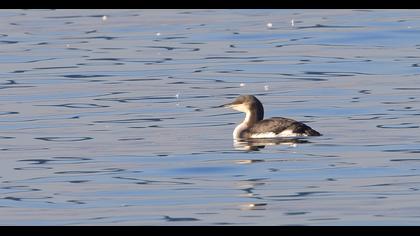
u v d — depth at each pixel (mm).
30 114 34906
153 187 25344
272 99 36969
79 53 47969
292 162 27297
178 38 51781
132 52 47969
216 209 23484
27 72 43438
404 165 26859
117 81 41031
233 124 32562
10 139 31078
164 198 24422
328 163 27141
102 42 51062
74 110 35438
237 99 30609
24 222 22812
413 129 31094
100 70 43562
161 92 38594
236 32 53219
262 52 47406
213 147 29266
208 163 27422
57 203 24203
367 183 25281
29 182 26031
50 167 27484
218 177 26062
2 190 25359
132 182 25797
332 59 45156
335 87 38781
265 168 26812
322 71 42375
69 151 29266
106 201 24281
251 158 27797
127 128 32312
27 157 28672
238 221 22672
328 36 51344
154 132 31609
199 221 22672
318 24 55125
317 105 35469
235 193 24719
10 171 27156
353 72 41938
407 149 28516
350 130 31141
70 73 42969
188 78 41469
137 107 35750
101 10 62062
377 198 24094
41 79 41750
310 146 28891
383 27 53469
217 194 24625
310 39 50656
